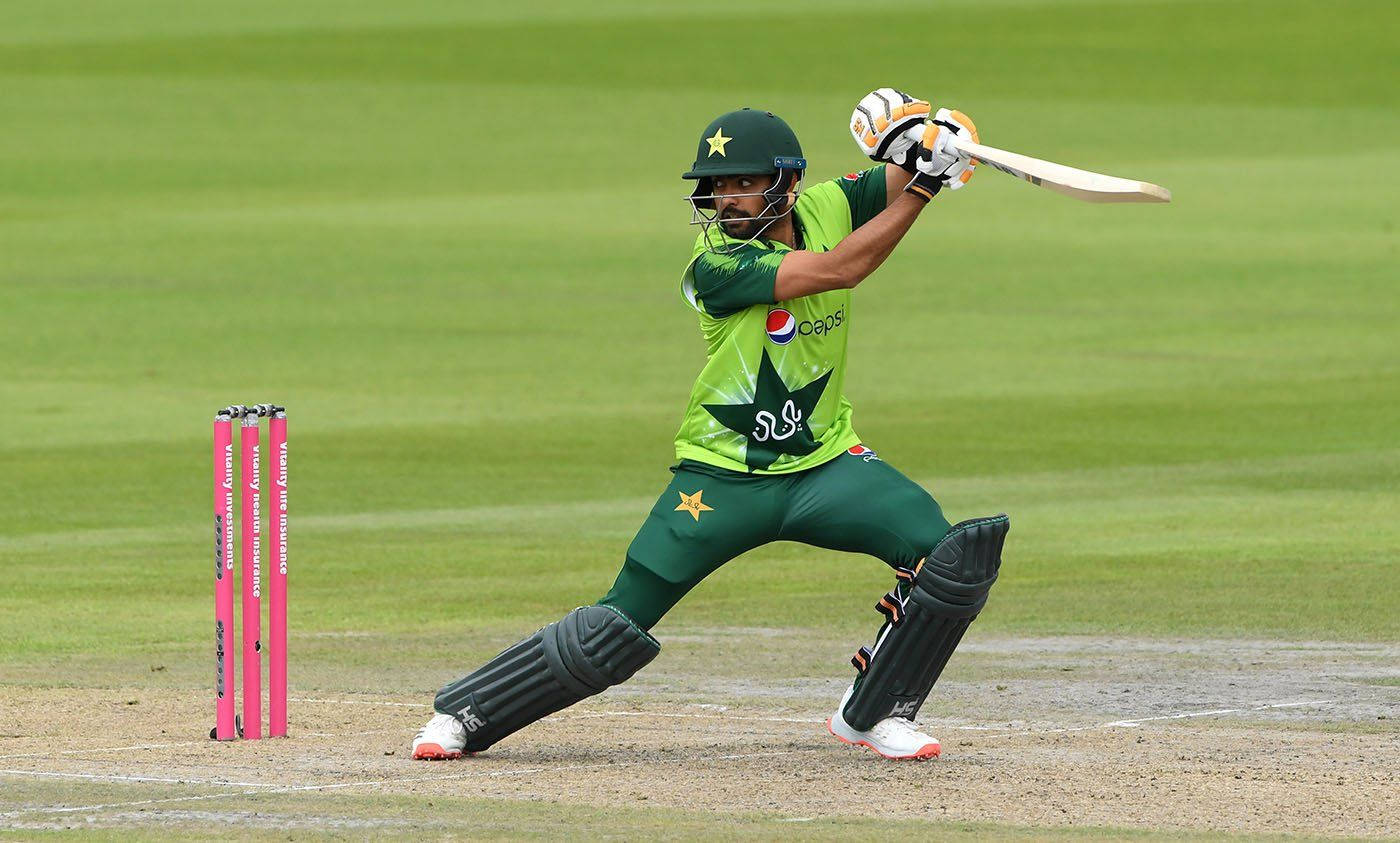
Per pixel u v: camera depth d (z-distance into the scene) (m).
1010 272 112.31
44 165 162.12
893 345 91.06
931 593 27.75
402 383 83.06
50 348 91.56
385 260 118.31
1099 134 175.38
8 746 30.69
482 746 29.66
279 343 92.94
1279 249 119.50
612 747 30.58
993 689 35.78
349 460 66.88
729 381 28.08
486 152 169.38
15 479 63.59
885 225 27.52
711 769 28.52
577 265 116.62
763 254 27.67
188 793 26.92
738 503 28.28
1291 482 61.66
